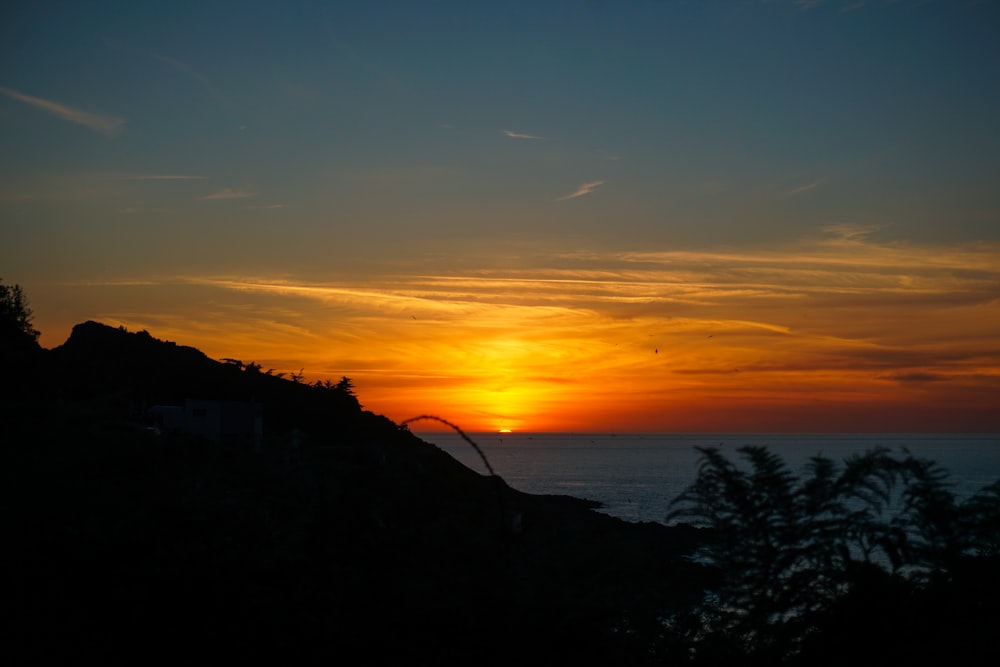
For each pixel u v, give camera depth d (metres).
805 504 5.28
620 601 5.53
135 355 62.59
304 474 11.53
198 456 23.98
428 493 6.95
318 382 58.38
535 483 93.25
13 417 31.08
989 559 5.01
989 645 4.79
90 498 9.27
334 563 6.26
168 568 6.49
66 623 6.55
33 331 62.00
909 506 5.17
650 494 63.44
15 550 7.55
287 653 5.92
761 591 5.25
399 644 5.77
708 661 5.30
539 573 5.88
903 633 4.95
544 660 5.52
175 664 6.06
